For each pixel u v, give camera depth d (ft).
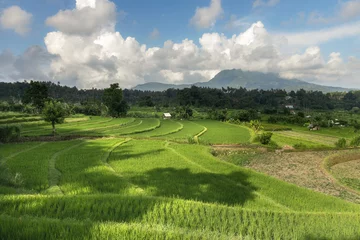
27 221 24.00
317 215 35.60
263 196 48.34
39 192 44.47
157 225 26.53
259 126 211.00
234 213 33.91
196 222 30.50
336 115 397.80
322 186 64.03
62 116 145.18
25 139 118.52
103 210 31.30
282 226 31.94
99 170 59.57
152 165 68.44
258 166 84.33
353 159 100.17
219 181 55.42
